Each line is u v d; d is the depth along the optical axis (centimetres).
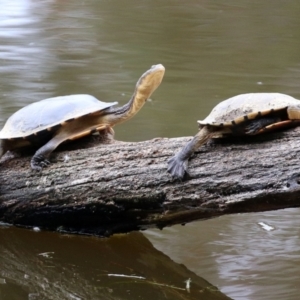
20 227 762
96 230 736
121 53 1753
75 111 709
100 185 682
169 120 1175
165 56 1727
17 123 728
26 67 1547
